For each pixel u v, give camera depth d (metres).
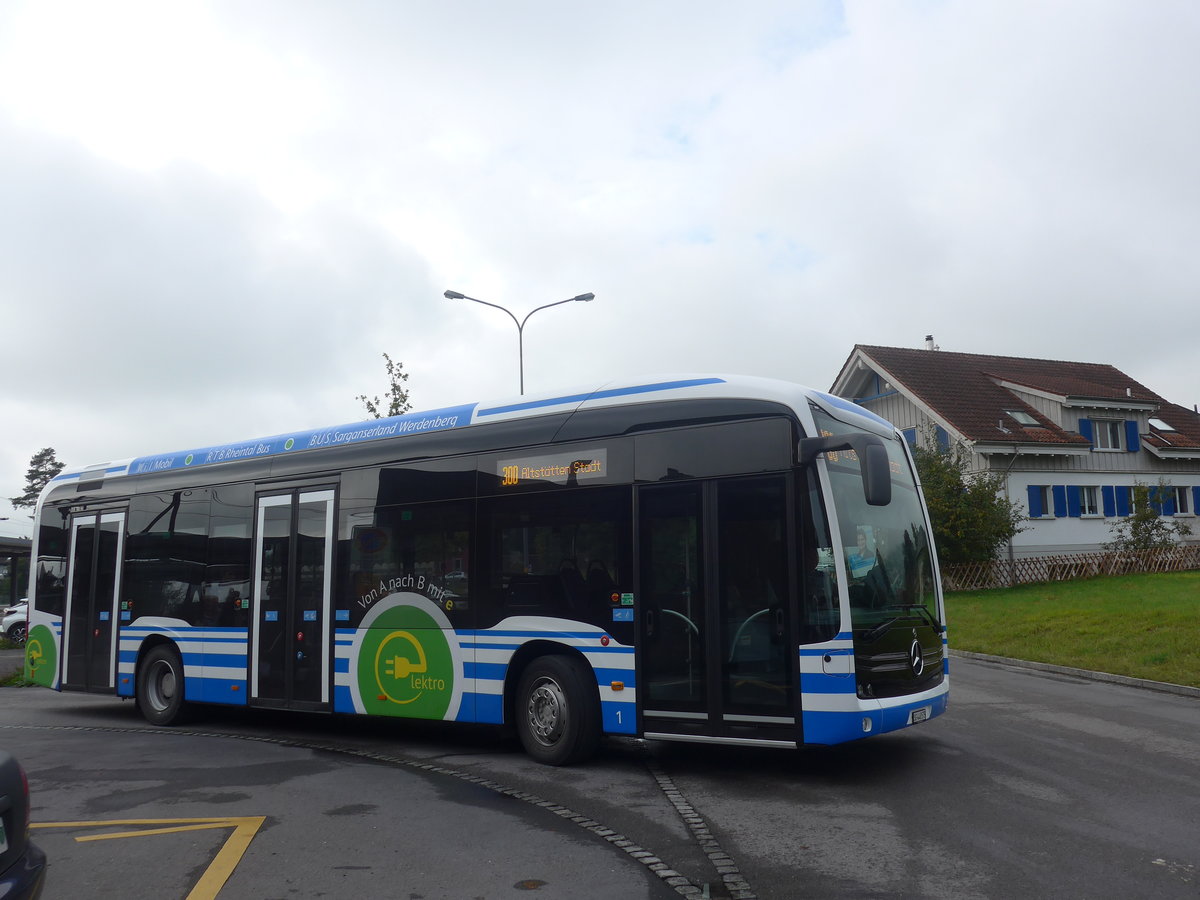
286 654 10.91
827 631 7.50
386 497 10.27
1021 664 16.22
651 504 8.44
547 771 8.49
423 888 5.43
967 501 29.95
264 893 5.39
